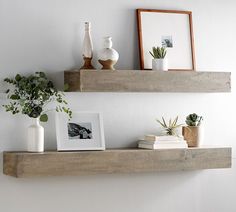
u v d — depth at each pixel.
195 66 4.11
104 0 3.93
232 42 4.23
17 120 3.74
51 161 3.60
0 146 3.71
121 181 3.96
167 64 3.91
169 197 4.09
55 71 3.81
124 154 3.75
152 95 4.05
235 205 4.25
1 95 3.70
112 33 3.94
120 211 3.96
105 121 3.93
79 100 3.87
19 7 3.74
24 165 3.54
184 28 4.09
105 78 3.71
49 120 3.80
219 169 4.21
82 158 3.66
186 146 3.93
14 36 3.73
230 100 4.23
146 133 4.03
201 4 4.17
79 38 3.87
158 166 3.84
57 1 3.82
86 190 3.88
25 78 3.68
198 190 4.16
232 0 4.23
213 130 4.21
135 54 3.99
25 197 3.75
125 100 3.98
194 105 4.16
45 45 3.79
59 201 3.82
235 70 4.23
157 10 4.02
